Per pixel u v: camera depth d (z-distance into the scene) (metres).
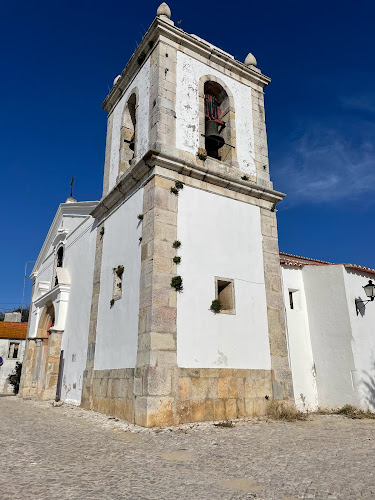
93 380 11.46
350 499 4.17
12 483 4.46
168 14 12.45
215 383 9.54
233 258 11.07
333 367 12.34
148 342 8.97
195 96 12.20
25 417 9.86
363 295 13.19
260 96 14.14
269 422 9.21
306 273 13.59
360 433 7.89
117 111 14.62
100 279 12.62
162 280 9.55
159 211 10.11
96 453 6.07
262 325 10.97
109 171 14.24
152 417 8.40
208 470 5.25
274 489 4.50
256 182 12.53
